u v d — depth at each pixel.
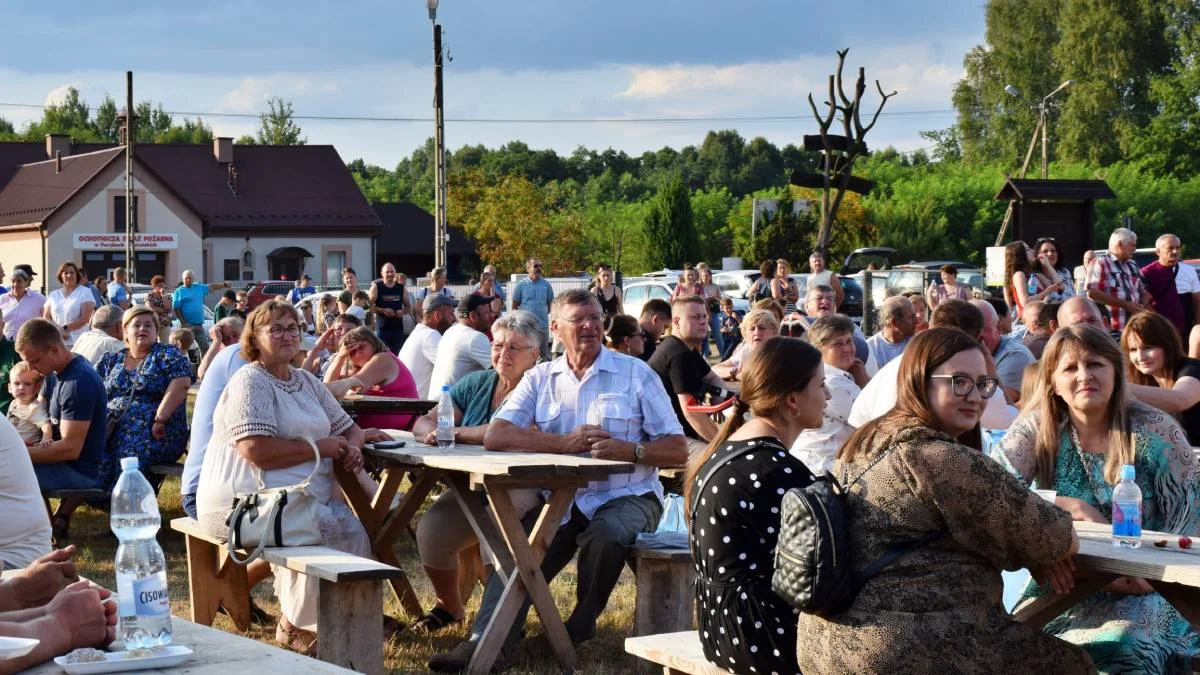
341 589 4.98
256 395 5.83
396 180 122.19
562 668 5.70
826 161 27.50
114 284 24.81
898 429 3.47
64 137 58.06
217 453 5.95
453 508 6.37
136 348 8.86
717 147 141.12
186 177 56.06
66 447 7.85
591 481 5.69
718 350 23.77
